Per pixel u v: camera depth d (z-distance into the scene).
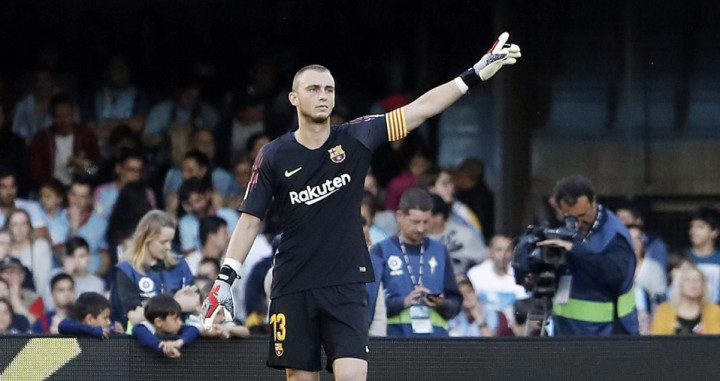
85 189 35.22
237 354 22.34
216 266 30.36
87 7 38.94
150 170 37.72
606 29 39.81
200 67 39.22
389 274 25.34
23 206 34.50
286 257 19.91
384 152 38.06
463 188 38.84
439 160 39.34
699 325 30.69
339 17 39.53
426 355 22.45
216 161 38.12
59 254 34.12
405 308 24.95
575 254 24.03
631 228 34.00
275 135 38.88
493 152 39.56
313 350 19.91
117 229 35.09
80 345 22.20
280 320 19.98
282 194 19.77
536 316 23.88
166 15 39.22
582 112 39.91
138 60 39.16
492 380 22.50
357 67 39.62
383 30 39.62
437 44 39.62
